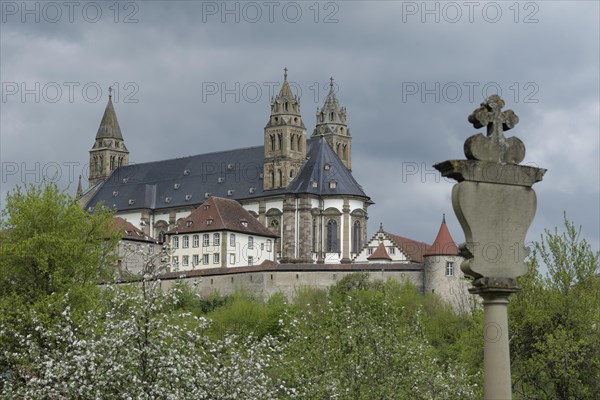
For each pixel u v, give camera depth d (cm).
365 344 6059
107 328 5672
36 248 11156
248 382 5684
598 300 8506
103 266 11931
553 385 8406
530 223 3186
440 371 6588
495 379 3141
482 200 3147
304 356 6153
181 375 5488
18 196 12025
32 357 6091
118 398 5428
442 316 16750
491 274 3139
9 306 9681
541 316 8356
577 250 8700
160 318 5853
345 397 5853
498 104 3216
